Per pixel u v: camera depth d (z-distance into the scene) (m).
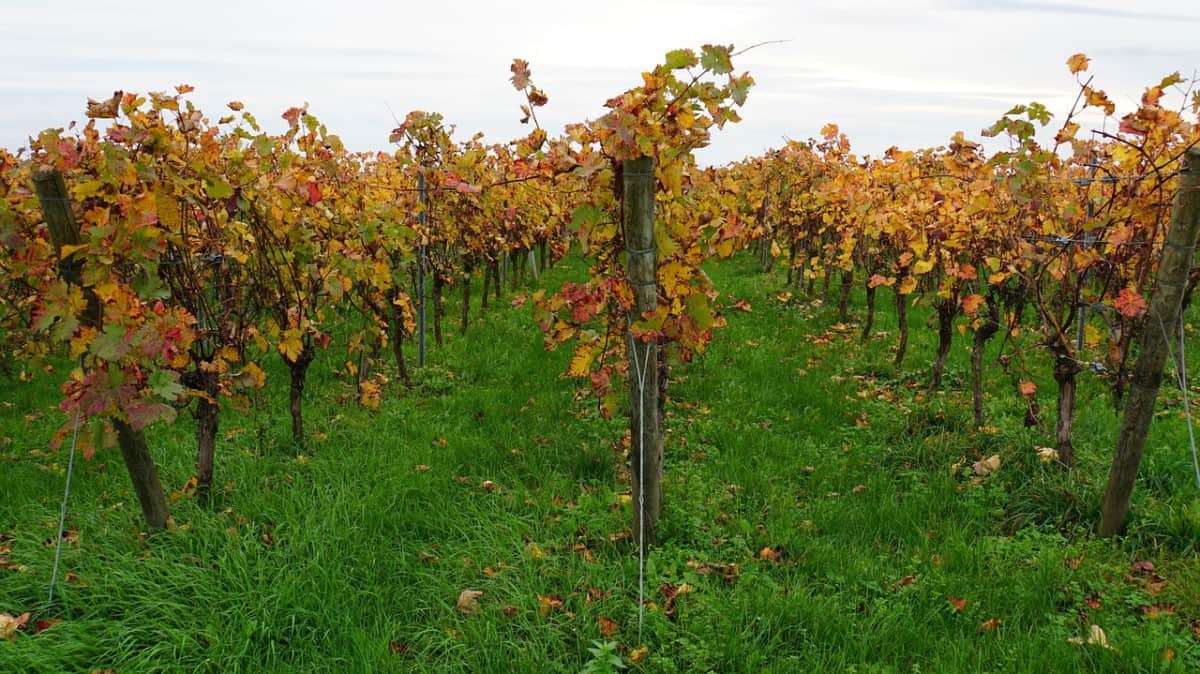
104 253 3.28
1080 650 3.08
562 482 4.79
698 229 4.30
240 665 2.98
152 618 3.19
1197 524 3.90
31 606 3.26
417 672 2.99
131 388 3.41
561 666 3.00
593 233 3.65
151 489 3.80
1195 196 3.48
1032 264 5.08
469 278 9.67
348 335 8.56
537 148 3.91
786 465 5.16
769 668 2.98
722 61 3.21
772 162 12.70
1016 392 6.65
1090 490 4.35
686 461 5.25
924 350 8.32
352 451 5.25
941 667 2.97
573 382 7.07
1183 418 5.70
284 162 4.89
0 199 3.96
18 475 4.78
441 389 7.11
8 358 6.97
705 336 4.05
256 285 4.62
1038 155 4.30
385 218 5.90
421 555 3.84
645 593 3.51
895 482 4.92
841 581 3.64
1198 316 9.01
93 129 3.62
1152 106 3.85
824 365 7.81
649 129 3.30
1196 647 3.07
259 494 4.34
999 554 3.92
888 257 8.52
